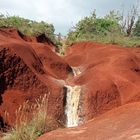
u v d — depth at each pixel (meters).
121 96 18.08
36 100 15.73
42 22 32.66
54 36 33.38
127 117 10.09
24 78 16.08
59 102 16.58
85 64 23.72
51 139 9.49
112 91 17.92
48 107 15.97
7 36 20.64
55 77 19.27
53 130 10.73
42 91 16.30
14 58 16.03
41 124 11.09
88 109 16.88
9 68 15.73
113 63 21.30
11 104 14.81
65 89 17.67
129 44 31.36
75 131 9.92
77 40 33.97
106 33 35.88
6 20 27.58
